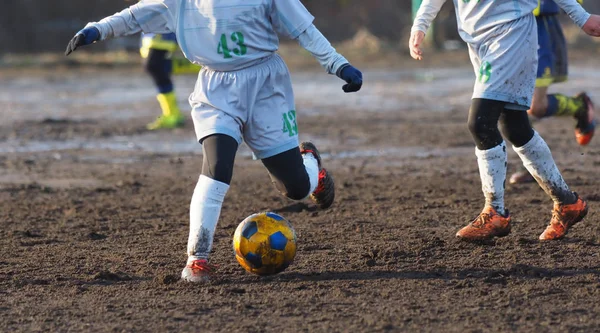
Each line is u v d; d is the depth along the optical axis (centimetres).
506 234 2089
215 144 1769
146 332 1514
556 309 1600
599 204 2633
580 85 6981
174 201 2927
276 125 1811
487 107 1964
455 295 1702
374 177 3325
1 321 1593
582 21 1920
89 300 1720
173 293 1747
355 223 2445
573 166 3453
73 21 13425
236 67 1783
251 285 1800
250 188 3145
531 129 2062
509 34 1934
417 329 1505
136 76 9112
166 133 4784
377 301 1672
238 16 1753
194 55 1794
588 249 2052
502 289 1736
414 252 2048
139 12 1802
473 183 3131
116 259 2078
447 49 12194
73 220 2608
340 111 5734
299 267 1947
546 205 2641
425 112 5572
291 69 9706
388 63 10506
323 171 2000
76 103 6512
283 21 1777
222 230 2405
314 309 1625
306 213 2638
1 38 12756
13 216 2681
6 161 3888
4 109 6138
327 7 14650
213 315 1602
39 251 2183
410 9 14862
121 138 4622
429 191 2972
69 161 3891
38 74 9481
